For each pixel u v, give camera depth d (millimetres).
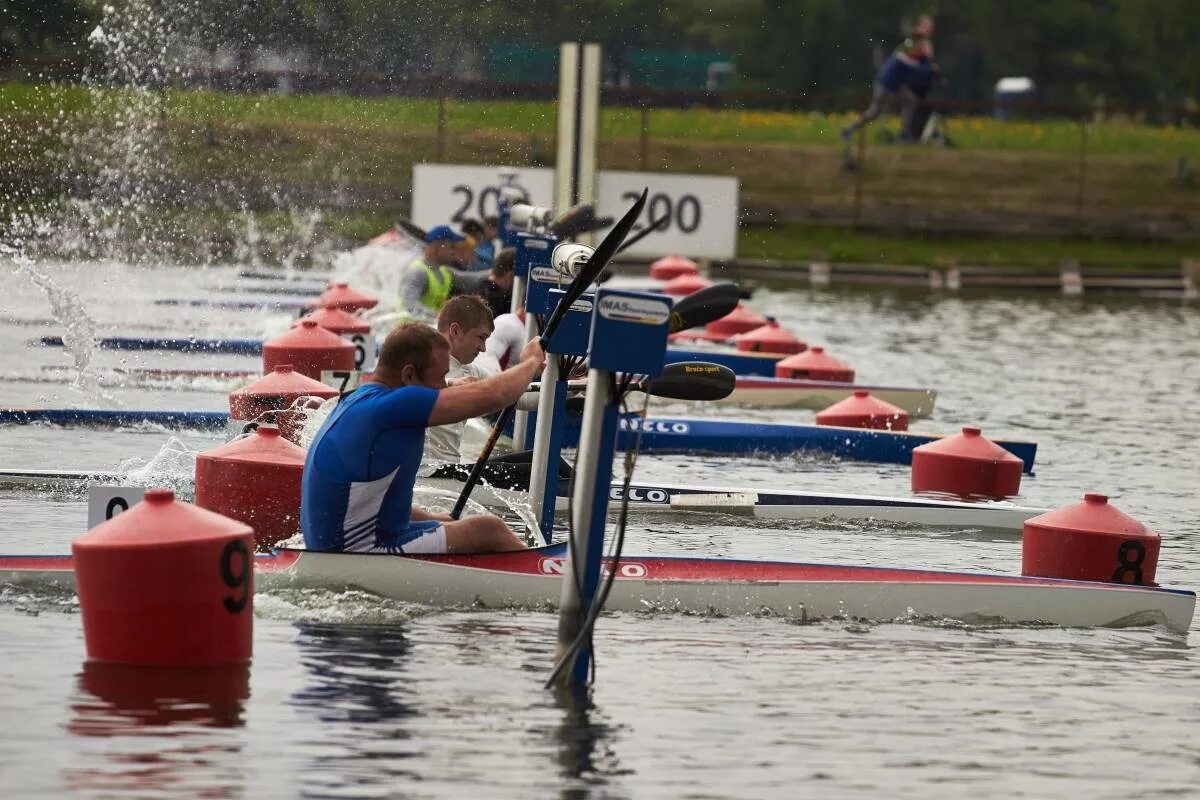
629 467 23859
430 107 128375
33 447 44969
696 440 52219
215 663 24312
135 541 23828
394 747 21375
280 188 124750
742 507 40531
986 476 43781
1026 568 32844
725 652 26812
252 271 107188
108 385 58812
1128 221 161000
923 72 162625
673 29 153125
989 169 166750
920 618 29609
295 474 31266
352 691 23531
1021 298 127188
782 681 25328
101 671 23797
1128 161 170625
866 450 52406
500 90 130375
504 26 130875
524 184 99062
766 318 77000
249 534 24656
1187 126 177625
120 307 83750
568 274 31500
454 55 129500
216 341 70688
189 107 123562
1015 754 22500
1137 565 32031
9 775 19875
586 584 23797
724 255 110875
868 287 132875
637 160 153125
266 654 25047
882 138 168250
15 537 33062
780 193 158125
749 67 171875
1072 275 137125
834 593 29438
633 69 153000
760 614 29281
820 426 52562
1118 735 23562
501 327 41719
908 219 157125
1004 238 156500
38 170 119188
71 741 21031
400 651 25641
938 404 66188
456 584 28531
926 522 40688
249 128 124062
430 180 98312
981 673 26422
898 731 23234
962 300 122688
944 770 21703
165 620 23938
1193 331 102812
